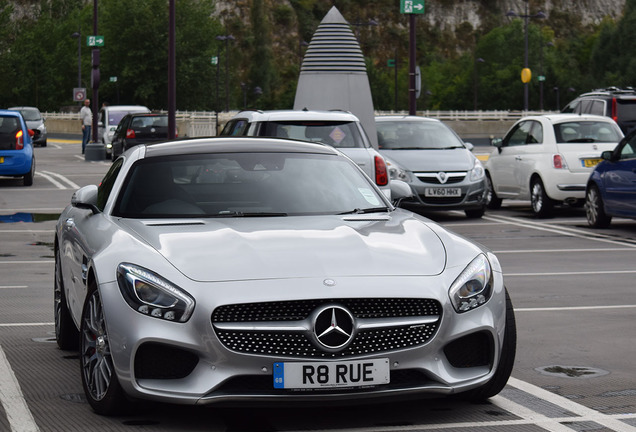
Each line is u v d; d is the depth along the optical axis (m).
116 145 37.56
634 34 152.38
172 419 5.60
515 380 6.59
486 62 179.12
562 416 5.66
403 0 27.59
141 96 111.38
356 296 5.20
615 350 7.58
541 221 18.75
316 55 28.50
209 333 5.15
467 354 5.55
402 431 5.36
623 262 13.07
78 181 27.53
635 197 16.22
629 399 6.06
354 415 5.70
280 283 5.24
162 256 5.51
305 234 5.88
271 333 5.17
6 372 6.79
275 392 5.19
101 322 5.57
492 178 21.14
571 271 12.23
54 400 6.04
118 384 5.45
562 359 7.25
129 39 112.44
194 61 112.31
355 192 6.88
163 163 6.90
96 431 5.36
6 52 135.62
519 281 11.39
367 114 28.61
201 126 59.62
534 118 20.12
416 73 27.81
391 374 5.36
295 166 7.01
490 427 5.43
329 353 5.19
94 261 5.68
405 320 5.29
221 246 5.63
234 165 6.92
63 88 133.38
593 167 18.92
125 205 6.57
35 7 177.62
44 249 14.29
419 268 5.51
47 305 9.66
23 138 25.75
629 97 28.23
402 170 18.31
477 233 16.72
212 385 5.15
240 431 5.37
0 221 18.08
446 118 82.00
